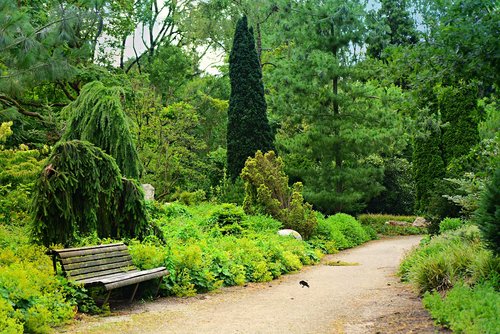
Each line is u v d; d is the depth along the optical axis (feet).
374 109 80.38
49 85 73.92
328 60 79.20
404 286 28.27
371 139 77.97
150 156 72.08
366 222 84.43
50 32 50.83
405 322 19.39
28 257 23.97
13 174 36.94
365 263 43.75
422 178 81.15
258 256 34.94
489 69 22.62
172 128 74.69
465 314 17.25
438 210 52.34
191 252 27.91
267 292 28.09
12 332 15.92
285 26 84.94
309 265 42.65
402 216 92.79
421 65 24.38
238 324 20.03
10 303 17.42
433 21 24.45
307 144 82.84
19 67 49.21
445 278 24.25
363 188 82.28
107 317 20.93
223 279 29.99
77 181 26.40
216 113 103.09
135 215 29.68
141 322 20.17
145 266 26.20
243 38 77.61
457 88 26.17
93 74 68.49
